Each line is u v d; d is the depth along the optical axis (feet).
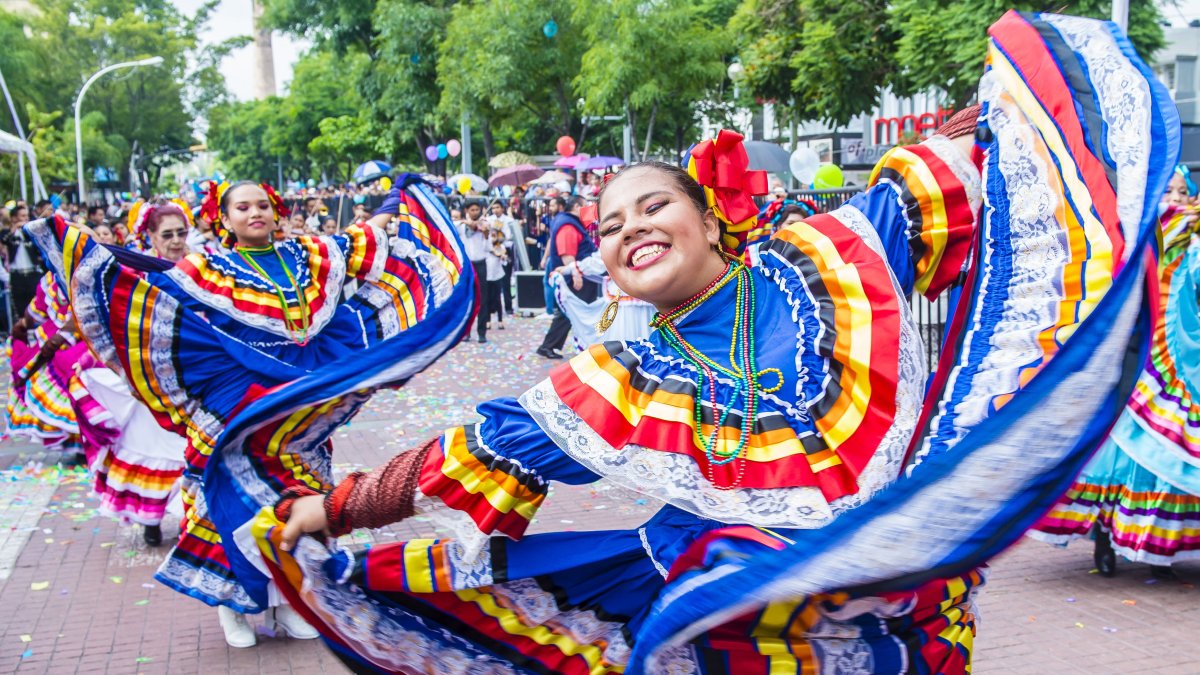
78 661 15.21
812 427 7.81
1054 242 7.86
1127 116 7.34
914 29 51.60
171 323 14.99
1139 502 16.79
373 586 8.52
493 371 40.60
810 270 8.26
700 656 7.79
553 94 98.58
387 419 31.89
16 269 46.16
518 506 7.89
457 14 97.60
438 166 136.56
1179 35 67.05
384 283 16.67
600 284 36.55
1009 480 6.28
